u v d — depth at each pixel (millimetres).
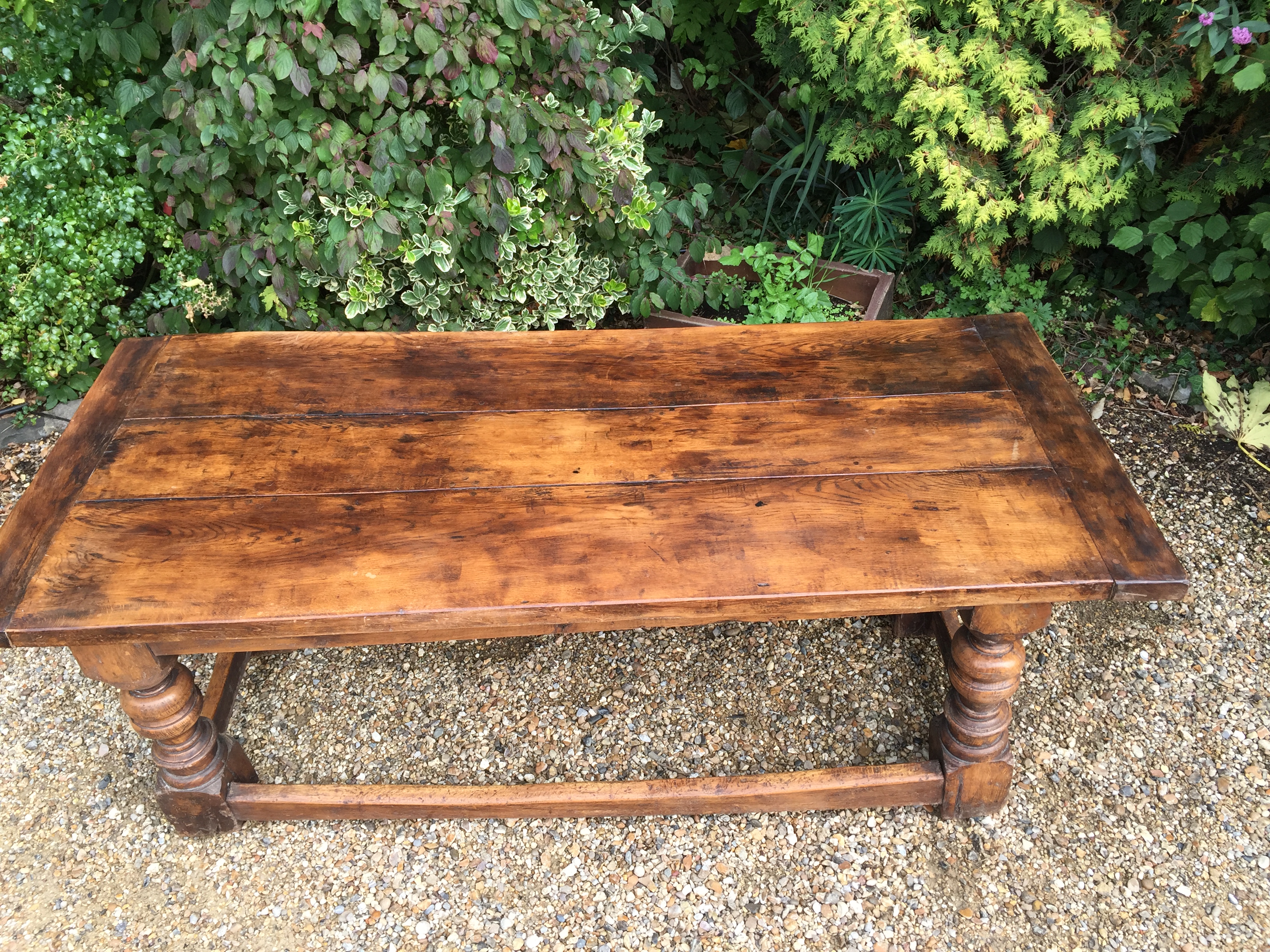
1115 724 2301
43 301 2754
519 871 2064
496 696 2414
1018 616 1757
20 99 2832
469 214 2701
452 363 2180
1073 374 3238
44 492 1839
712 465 1884
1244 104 2865
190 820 2078
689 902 1997
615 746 2289
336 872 2066
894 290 3459
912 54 2781
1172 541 2730
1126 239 3002
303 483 1855
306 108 2502
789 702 2373
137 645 1735
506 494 1827
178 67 2445
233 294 3014
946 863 2047
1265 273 2855
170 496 1826
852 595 1620
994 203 2928
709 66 3682
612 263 3102
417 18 2361
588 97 2791
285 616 1601
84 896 2027
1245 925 1917
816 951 1907
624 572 1664
